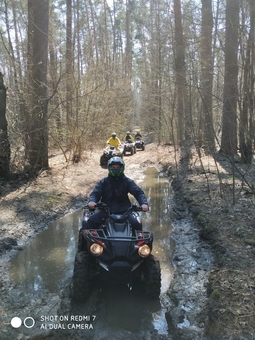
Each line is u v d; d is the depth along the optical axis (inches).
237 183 359.6
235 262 183.5
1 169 355.3
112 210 174.2
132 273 153.6
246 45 246.7
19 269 193.6
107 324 139.9
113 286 169.0
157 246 231.5
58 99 480.7
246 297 147.0
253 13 245.6
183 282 176.9
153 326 139.2
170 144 813.9
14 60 390.0
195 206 304.3
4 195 323.3
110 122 713.6
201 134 417.1
